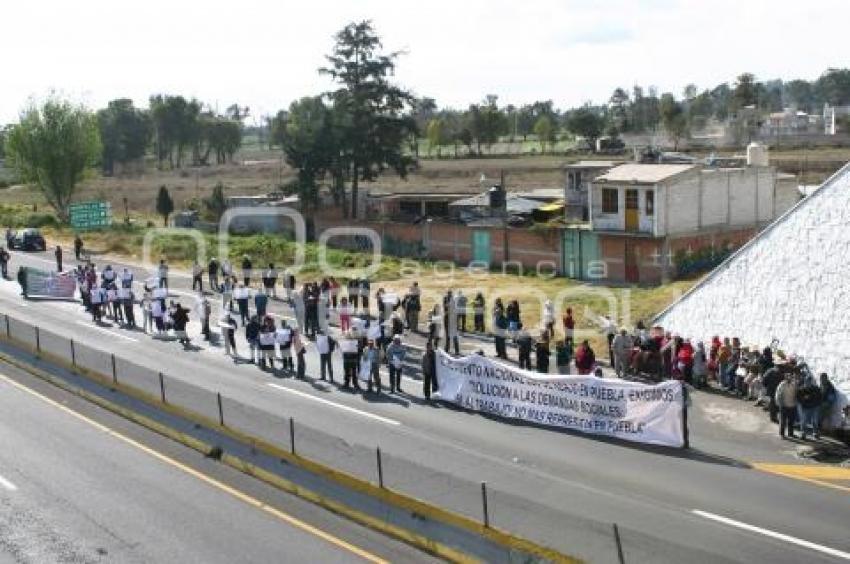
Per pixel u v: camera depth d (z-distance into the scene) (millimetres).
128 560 14844
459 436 21875
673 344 26891
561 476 18734
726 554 14445
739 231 47625
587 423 22406
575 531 13984
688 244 45625
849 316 23609
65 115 78562
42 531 16141
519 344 28625
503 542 13578
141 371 23547
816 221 24266
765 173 48250
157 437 21812
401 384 27375
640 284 44438
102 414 24000
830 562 14219
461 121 143000
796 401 21719
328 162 69312
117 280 39781
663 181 44156
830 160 85312
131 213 86688
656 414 21328
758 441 21531
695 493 17641
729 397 25328
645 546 13656
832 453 20531
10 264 54312
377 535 15609
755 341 26312
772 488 17984
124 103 170375
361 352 27969
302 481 17734
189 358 30984
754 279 26156
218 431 20312
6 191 122000
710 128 148250
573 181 55000
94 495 17859
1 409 24516
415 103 72375
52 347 28438
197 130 171875
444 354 25406
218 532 15883
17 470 19422
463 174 103062
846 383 23750
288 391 26391
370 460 16859
